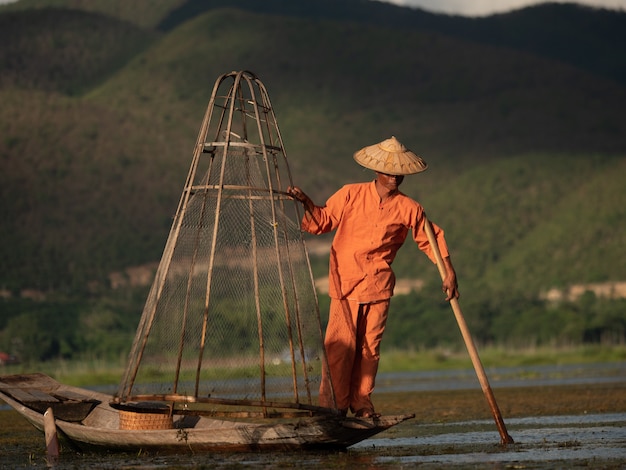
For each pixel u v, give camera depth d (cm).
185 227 1416
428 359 6812
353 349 1319
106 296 13338
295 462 1250
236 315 1432
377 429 1286
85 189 16988
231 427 1336
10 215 15588
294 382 1334
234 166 1455
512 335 9900
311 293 1371
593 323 10050
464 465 1209
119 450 1407
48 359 8581
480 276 15462
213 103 1393
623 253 14912
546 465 1193
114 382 4797
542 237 16175
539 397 2655
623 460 1226
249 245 1447
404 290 13600
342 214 1331
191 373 1430
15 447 1638
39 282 13525
